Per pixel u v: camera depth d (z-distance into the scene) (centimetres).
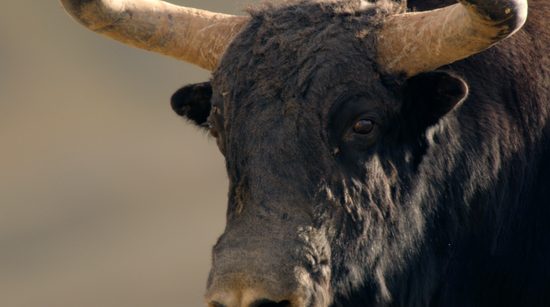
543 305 939
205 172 3384
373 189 793
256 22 856
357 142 775
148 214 3050
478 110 909
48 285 2564
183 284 2531
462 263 940
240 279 682
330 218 746
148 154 3469
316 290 715
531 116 953
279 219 722
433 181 882
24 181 3253
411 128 838
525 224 958
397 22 806
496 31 689
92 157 3416
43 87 3766
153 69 4056
